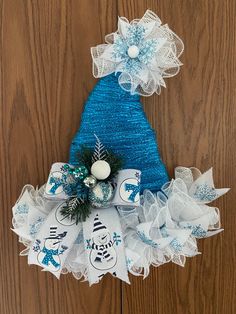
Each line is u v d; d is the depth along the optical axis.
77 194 0.51
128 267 0.52
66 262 0.54
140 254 0.52
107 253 0.50
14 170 0.59
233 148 0.61
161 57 0.52
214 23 0.59
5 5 0.56
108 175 0.50
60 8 0.57
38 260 0.51
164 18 0.58
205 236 0.54
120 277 0.50
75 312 0.64
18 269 0.62
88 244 0.50
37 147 0.59
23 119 0.59
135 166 0.56
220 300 0.64
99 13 0.57
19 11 0.57
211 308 0.65
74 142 0.56
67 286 0.63
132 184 0.51
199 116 0.60
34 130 0.59
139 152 0.55
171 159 0.60
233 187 0.62
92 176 0.50
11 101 0.58
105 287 0.64
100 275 0.50
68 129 0.59
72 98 0.58
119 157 0.53
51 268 0.51
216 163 0.61
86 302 0.64
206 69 0.59
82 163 0.52
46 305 0.63
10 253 0.61
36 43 0.57
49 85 0.58
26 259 0.62
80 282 0.63
